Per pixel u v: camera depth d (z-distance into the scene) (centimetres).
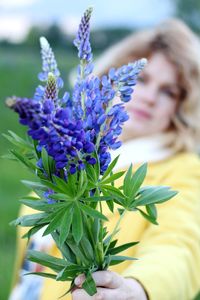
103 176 130
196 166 226
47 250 223
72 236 134
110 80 130
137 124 238
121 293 142
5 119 766
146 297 162
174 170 224
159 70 239
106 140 127
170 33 242
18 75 1038
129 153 231
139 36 252
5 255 420
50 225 125
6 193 543
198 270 188
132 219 207
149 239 195
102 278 138
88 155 125
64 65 998
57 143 117
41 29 1336
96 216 126
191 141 238
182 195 210
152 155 230
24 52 1264
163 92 239
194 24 1186
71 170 124
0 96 941
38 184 130
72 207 127
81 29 131
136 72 129
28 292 229
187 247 190
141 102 238
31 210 237
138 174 135
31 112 112
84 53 131
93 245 136
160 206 205
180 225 196
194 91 238
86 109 128
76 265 136
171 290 168
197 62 238
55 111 119
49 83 126
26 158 131
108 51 263
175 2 1205
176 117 239
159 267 172
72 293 141
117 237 206
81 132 119
